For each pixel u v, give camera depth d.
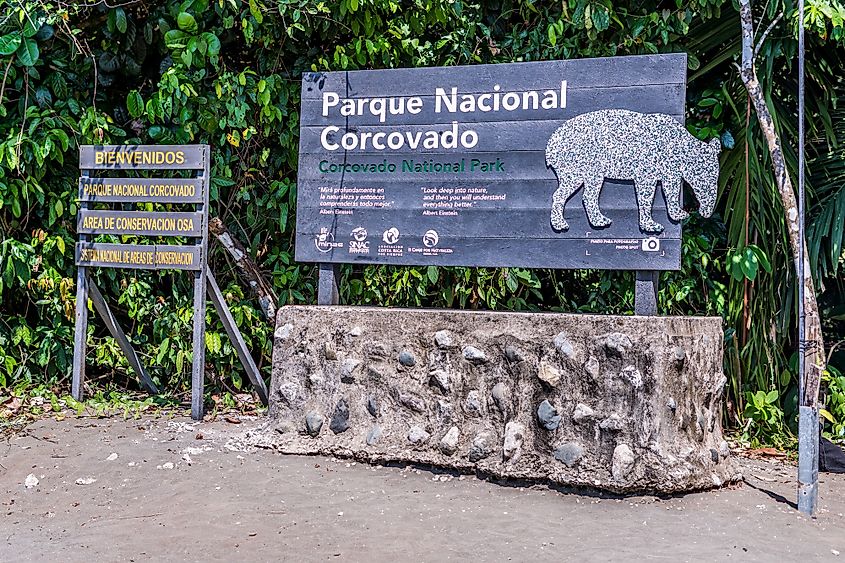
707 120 6.91
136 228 6.46
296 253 5.96
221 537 4.13
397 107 5.78
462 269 6.97
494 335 5.17
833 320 7.23
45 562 3.84
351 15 6.59
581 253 5.41
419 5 6.59
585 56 6.75
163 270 7.10
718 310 6.86
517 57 6.85
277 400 5.67
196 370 6.30
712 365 5.29
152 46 7.17
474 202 5.62
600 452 4.85
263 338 7.12
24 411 6.41
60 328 7.07
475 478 5.09
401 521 4.37
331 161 5.91
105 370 7.29
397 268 7.00
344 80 5.89
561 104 5.46
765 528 4.41
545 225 5.48
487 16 6.98
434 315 5.33
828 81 6.77
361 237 5.83
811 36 6.54
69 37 6.84
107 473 5.05
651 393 4.80
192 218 6.32
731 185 6.79
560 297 7.10
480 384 5.18
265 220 7.16
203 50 6.48
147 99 7.25
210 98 6.77
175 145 6.35
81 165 6.56
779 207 6.61
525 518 4.45
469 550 4.00
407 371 5.35
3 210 6.91
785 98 7.06
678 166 5.27
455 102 5.66
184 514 4.44
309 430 5.52
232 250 6.84
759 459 6.00
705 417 5.15
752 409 6.42
